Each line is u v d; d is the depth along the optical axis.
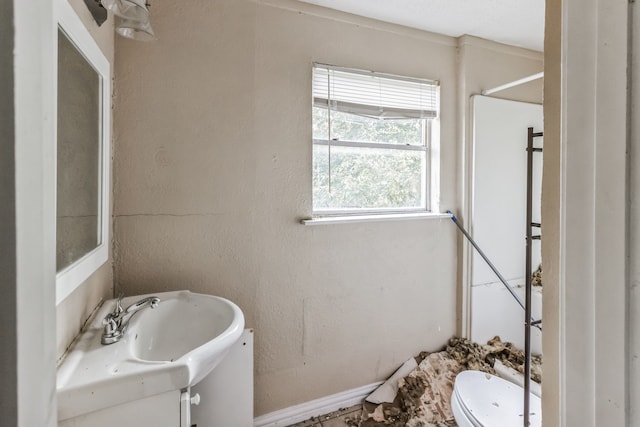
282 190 1.56
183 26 1.36
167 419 0.73
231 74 1.44
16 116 0.26
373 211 1.83
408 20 1.74
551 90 0.49
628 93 0.30
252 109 1.49
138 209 1.32
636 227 0.30
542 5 1.60
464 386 1.38
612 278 0.32
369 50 1.72
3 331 0.26
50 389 0.32
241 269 1.50
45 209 0.31
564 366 0.38
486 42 1.95
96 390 0.66
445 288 1.97
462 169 1.94
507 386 1.40
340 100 1.68
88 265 0.91
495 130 1.97
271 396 1.58
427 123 1.95
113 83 1.26
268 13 1.50
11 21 0.26
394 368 1.86
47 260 0.31
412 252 1.88
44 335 0.31
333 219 1.62
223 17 1.42
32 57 0.28
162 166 1.35
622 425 0.31
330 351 1.70
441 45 1.90
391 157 1.89
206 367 0.83
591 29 0.33
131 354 0.79
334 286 1.70
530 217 1.26
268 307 1.56
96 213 1.02
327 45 1.63
